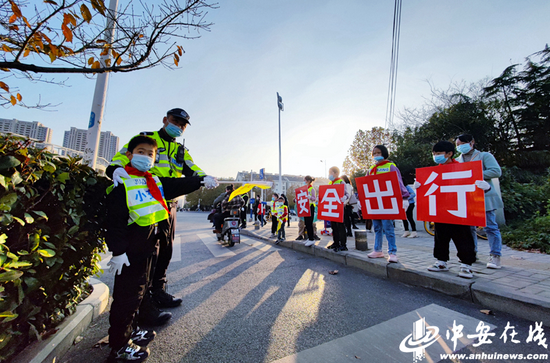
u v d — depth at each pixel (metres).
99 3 1.80
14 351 1.67
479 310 2.60
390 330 2.21
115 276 1.88
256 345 2.02
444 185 3.37
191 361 1.82
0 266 1.33
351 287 3.34
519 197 7.72
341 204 4.91
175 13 2.19
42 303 1.88
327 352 1.90
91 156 4.28
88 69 2.02
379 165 4.25
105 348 2.02
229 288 3.36
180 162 2.78
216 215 7.13
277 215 7.29
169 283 3.61
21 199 1.58
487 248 5.44
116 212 1.82
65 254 2.04
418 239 6.87
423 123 14.40
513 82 11.63
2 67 1.77
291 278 3.77
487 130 11.33
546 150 10.31
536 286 2.75
